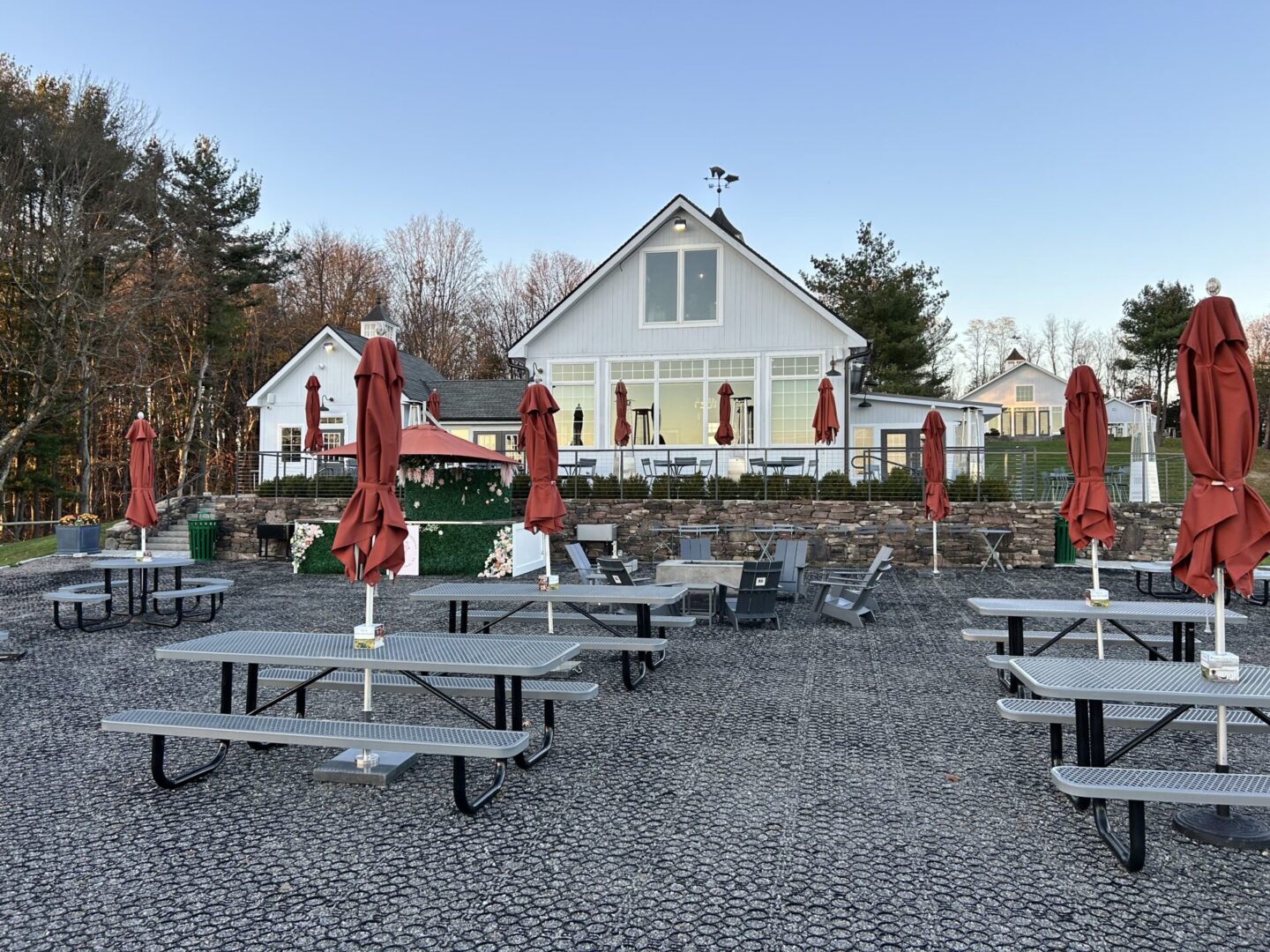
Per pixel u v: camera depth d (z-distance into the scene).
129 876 3.59
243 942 3.04
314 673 6.05
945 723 6.06
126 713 4.72
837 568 16.00
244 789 4.71
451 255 55.66
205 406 37.84
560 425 21.61
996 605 6.79
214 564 17.94
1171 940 3.05
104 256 26.56
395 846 3.91
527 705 6.57
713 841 3.97
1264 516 3.89
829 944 3.02
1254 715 4.93
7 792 4.66
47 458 30.52
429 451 14.61
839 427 18.67
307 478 19.89
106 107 27.09
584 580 11.19
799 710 6.45
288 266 40.41
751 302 20.80
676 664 8.12
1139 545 16.31
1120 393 60.34
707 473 20.50
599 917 3.23
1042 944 3.02
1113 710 5.02
